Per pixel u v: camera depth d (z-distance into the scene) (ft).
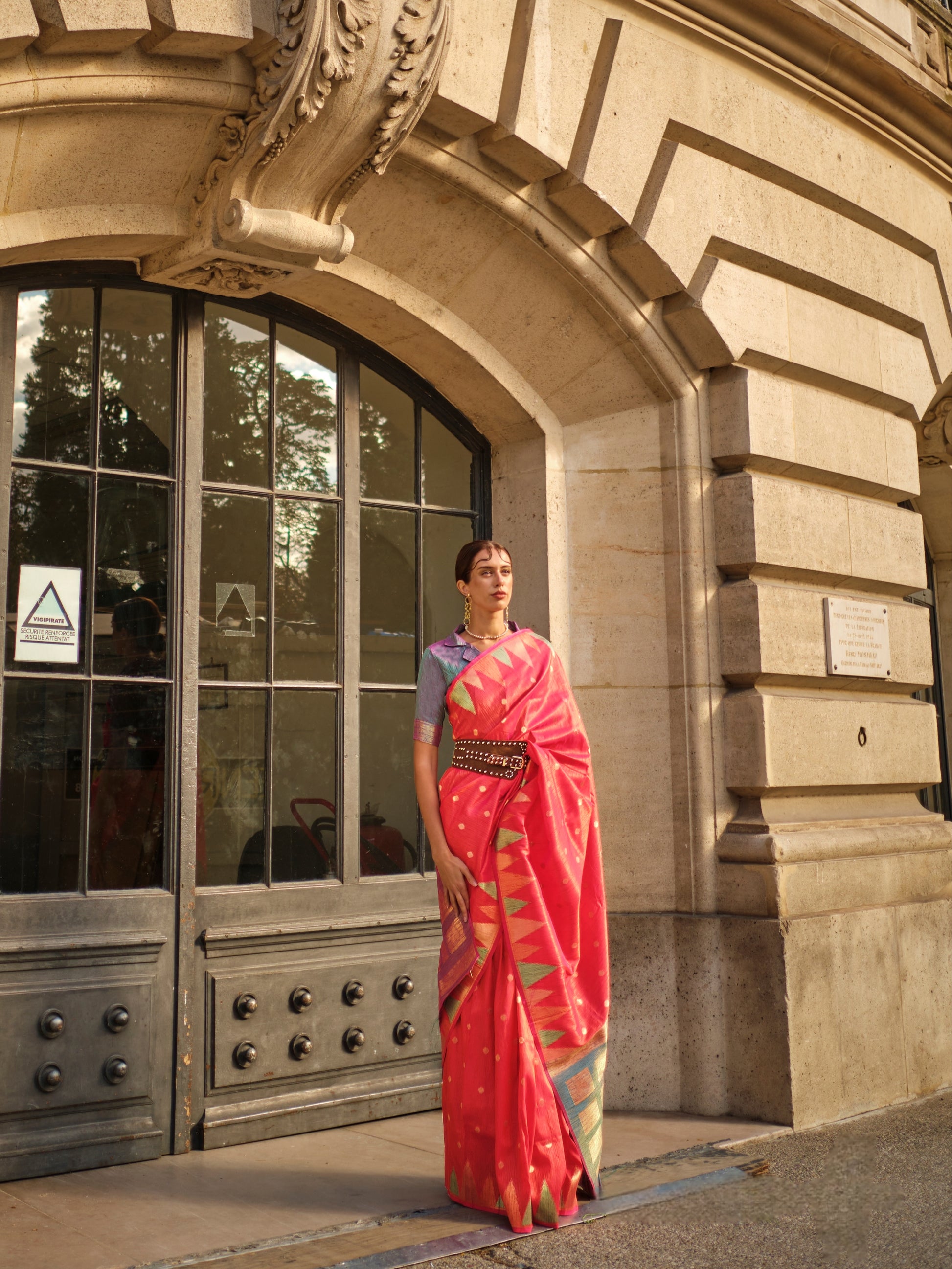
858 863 16.79
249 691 14.71
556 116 15.02
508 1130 11.21
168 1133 13.30
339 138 12.80
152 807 13.74
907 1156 13.78
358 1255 10.24
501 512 17.42
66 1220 11.13
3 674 12.80
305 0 12.05
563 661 16.61
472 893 11.73
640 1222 11.30
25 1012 12.51
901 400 19.67
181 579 14.11
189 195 13.34
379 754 15.90
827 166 18.63
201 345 14.57
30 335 13.43
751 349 16.97
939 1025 17.54
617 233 15.98
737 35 17.35
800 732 16.70
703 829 16.19
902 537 19.39
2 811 12.73
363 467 16.26
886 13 19.62
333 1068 14.62
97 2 11.40
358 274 14.90
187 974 13.58
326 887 14.89
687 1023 15.85
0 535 12.92
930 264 20.92
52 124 11.89
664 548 16.79
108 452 13.88
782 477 17.66
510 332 16.31
